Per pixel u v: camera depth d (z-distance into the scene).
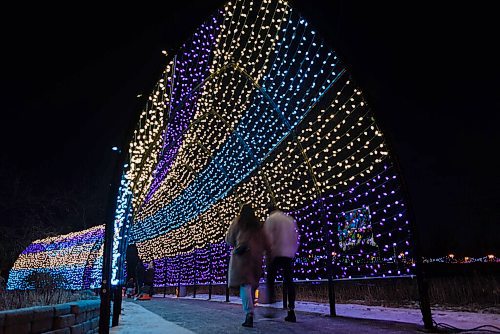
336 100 7.74
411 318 6.04
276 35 8.23
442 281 9.38
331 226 9.14
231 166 13.38
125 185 6.18
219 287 17.53
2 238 27.69
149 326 5.91
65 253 20.86
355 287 10.66
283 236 6.44
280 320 6.46
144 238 23.72
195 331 5.26
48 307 3.43
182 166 15.48
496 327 4.72
